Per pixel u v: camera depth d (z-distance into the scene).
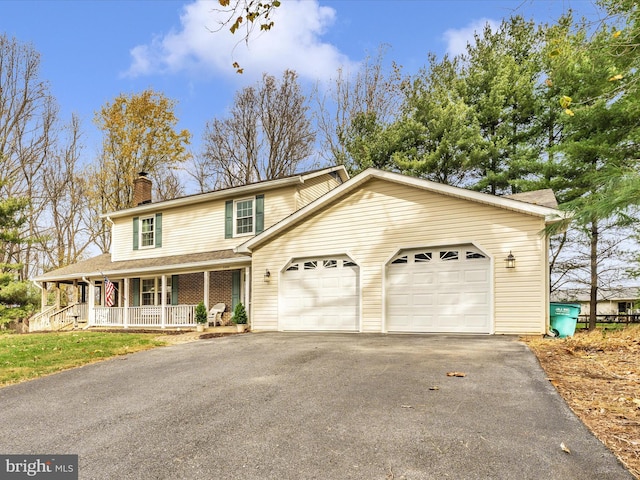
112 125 28.00
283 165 28.66
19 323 21.73
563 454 2.98
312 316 12.35
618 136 15.16
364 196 11.93
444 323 10.49
